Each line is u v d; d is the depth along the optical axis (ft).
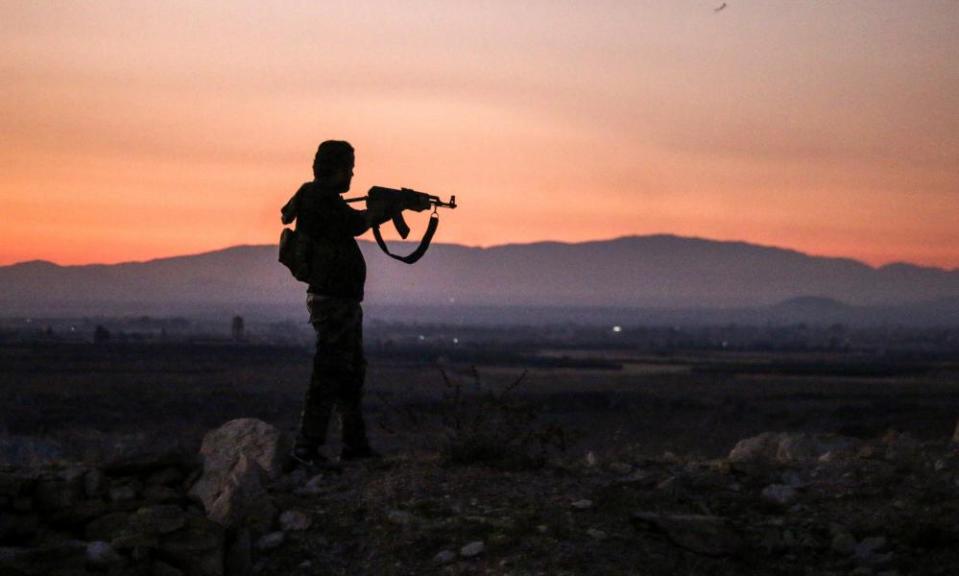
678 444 136.67
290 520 27.07
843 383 404.98
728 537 26.43
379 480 29.53
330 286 31.01
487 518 27.04
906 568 25.38
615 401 252.62
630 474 31.04
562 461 32.89
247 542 25.81
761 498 29.25
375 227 31.68
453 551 25.76
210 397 231.91
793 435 37.52
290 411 201.57
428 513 27.43
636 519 27.09
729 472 31.37
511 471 30.66
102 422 173.68
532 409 31.94
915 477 31.09
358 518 27.40
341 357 31.27
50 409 191.11
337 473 30.37
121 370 358.23
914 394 342.03
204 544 25.05
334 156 31.09
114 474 28.07
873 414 236.84
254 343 626.64
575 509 27.81
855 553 26.23
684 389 345.72
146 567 24.36
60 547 24.02
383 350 571.69
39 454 41.96
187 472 29.01
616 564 25.12
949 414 233.55
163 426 169.17
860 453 34.37
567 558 25.21
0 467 28.27
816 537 27.02
